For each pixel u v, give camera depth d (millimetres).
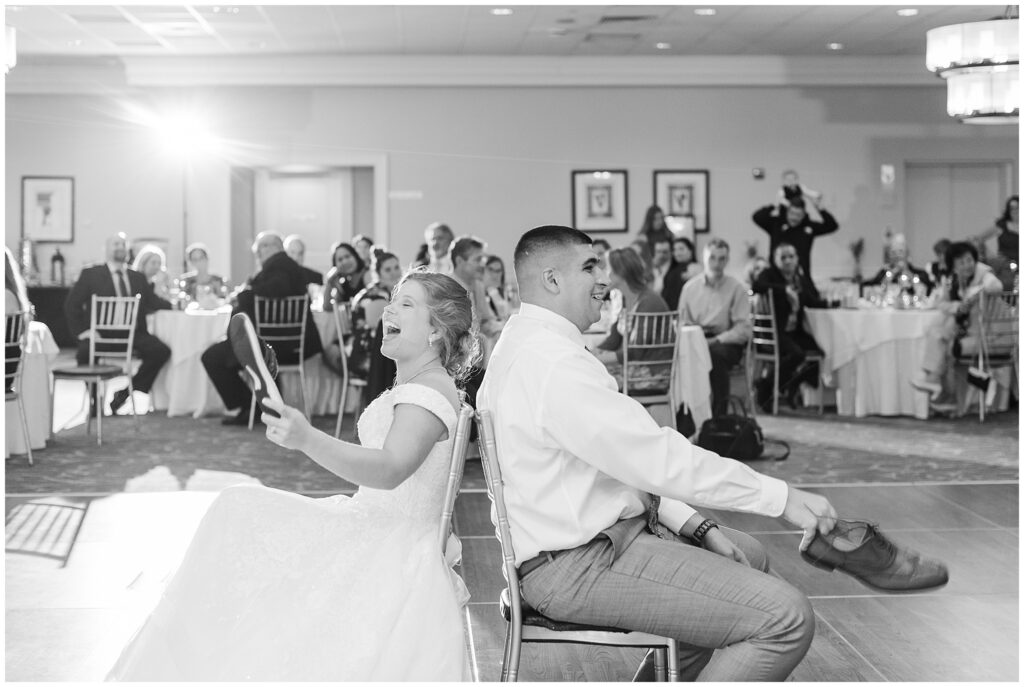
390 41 11789
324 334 8633
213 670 2195
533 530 2293
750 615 2160
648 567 2236
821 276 13367
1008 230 11562
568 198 13219
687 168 13227
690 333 7070
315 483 5938
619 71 12812
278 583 2258
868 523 2273
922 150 13344
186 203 13516
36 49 12133
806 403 9211
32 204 13953
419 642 2238
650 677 2670
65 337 13859
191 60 12602
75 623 3576
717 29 11172
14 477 6012
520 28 11086
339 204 13883
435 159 13172
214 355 7930
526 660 3289
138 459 6629
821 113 13250
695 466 2180
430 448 2275
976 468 6328
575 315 2412
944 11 10336
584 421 2205
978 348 8297
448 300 2418
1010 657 3299
